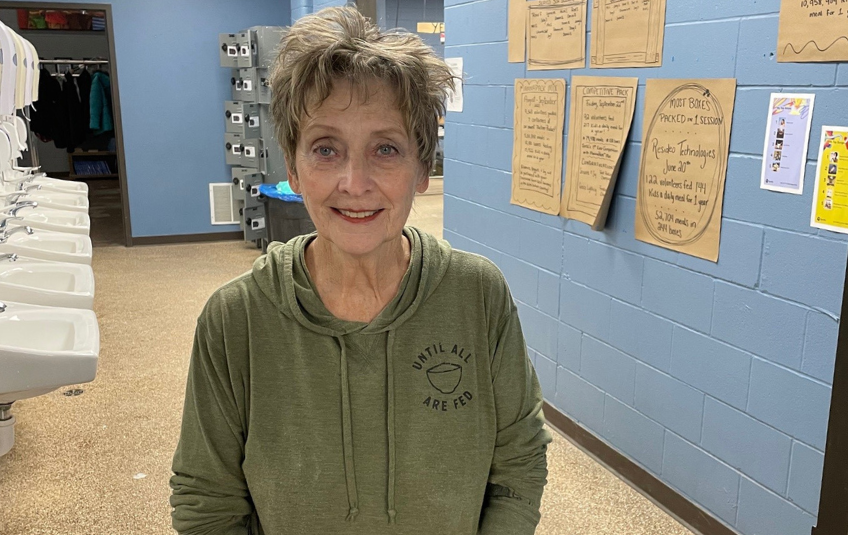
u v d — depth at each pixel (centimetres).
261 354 93
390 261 96
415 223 773
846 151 181
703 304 232
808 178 192
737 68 210
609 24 259
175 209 706
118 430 330
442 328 96
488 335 99
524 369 103
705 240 228
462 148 370
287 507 93
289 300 93
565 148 291
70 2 634
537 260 319
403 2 757
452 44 368
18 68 328
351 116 85
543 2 293
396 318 94
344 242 89
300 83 85
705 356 234
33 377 204
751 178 210
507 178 333
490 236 353
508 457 102
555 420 322
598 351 288
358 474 94
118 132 673
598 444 294
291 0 690
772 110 200
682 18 228
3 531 253
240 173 675
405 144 88
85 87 887
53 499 274
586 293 290
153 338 451
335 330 93
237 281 96
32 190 464
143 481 287
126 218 691
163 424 336
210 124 697
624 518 256
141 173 688
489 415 99
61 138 889
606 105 264
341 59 84
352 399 93
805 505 204
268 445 93
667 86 236
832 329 190
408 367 95
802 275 197
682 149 234
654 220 249
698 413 240
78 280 296
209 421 95
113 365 407
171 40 669
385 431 94
